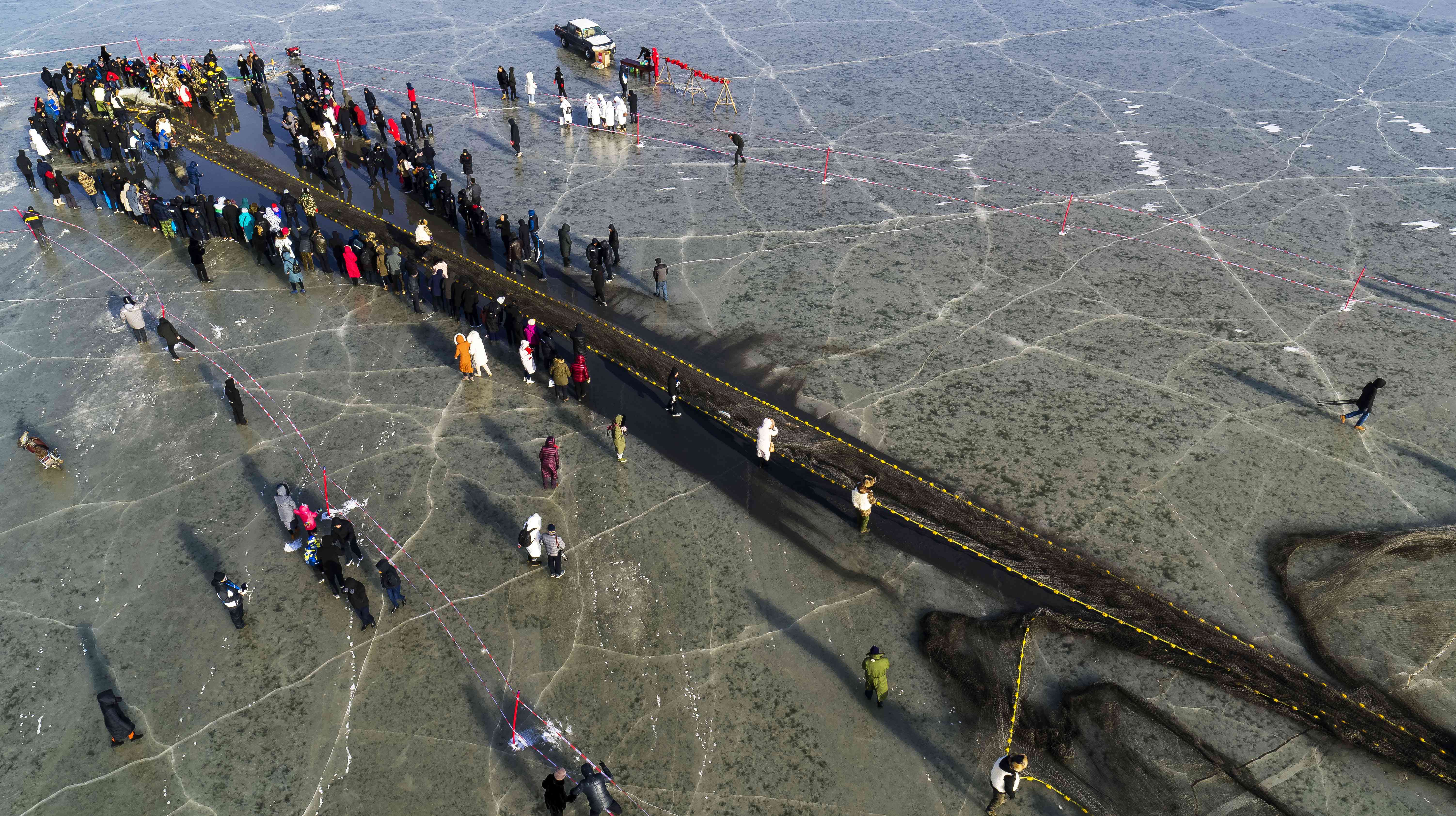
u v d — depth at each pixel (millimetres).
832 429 21422
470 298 24844
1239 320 25391
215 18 54438
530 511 19375
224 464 20797
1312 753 14352
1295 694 15188
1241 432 21219
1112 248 29141
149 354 24688
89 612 17234
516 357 24359
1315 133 37844
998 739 14664
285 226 29891
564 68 45750
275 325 25891
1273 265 28078
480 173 34812
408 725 15133
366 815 13852
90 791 14203
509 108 41250
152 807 13977
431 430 21719
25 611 17266
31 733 15062
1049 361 23688
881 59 47031
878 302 26359
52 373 24000
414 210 32688
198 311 26547
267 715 15305
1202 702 15188
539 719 15211
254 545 18672
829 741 14797
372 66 46219
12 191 33875
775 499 19578
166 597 17531
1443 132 37844
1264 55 47250
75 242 30438
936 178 34062
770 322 25516
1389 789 13859
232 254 29625
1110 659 15938
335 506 19500
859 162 35531
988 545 18125
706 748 14727
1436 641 16109
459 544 18609
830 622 16797
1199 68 45312
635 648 16375
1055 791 13898
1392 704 14953
